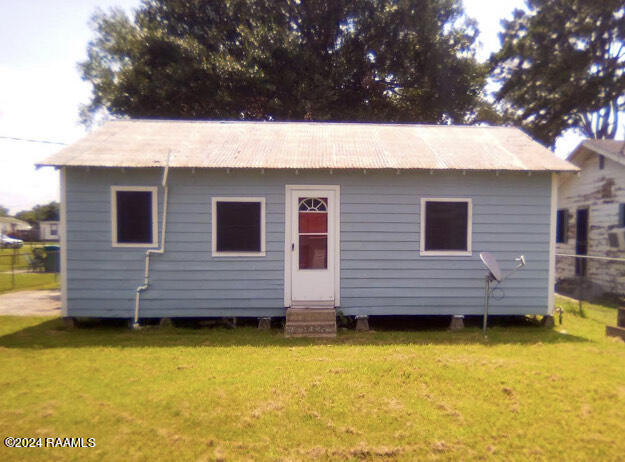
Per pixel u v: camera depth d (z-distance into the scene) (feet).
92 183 23.15
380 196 24.00
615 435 11.44
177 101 50.21
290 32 53.98
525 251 24.11
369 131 29.89
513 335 22.27
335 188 23.93
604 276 36.24
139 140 25.94
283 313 23.93
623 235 33.76
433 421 12.14
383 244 24.03
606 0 59.21
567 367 16.69
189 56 49.01
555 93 63.82
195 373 15.96
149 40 49.62
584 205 39.73
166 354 18.45
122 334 22.27
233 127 29.96
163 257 23.49
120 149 24.13
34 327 23.76
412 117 59.00
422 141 27.40
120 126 28.73
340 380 15.12
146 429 11.69
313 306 23.91
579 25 63.05
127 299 23.38
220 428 11.73
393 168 22.47
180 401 13.39
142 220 23.48
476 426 11.87
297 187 23.89
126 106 51.49
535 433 11.52
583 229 40.37
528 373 15.89
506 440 11.14
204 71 48.39
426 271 24.11
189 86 48.98
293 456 10.37
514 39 68.13
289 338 21.52
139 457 10.36
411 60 58.03
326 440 11.10
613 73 61.57
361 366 16.63
